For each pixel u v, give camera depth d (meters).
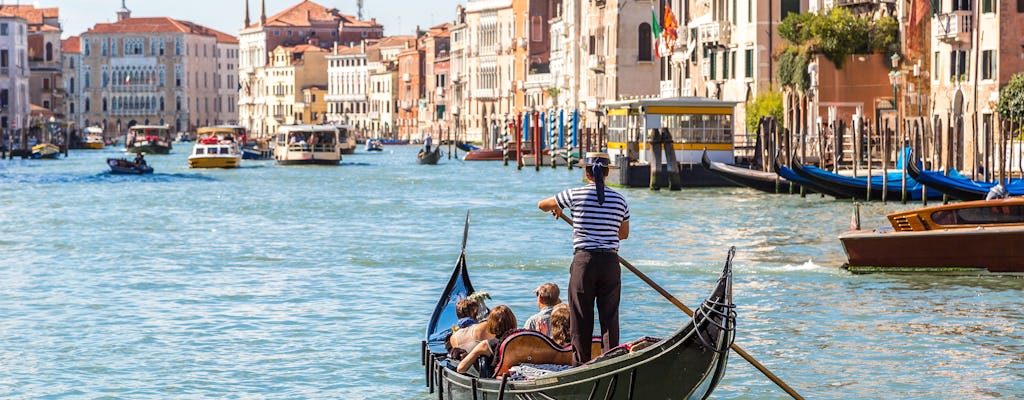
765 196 63.19
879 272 34.53
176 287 34.38
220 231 50.78
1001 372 23.67
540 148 103.75
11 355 25.67
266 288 34.03
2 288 34.28
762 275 35.03
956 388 22.61
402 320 29.11
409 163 127.06
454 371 19.58
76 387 23.25
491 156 128.75
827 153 69.38
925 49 72.44
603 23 121.00
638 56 116.94
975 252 33.47
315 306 31.08
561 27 154.50
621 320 28.86
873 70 74.38
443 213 58.97
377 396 22.53
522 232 48.88
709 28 90.38
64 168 115.94
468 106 198.62
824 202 58.62
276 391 22.91
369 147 178.12
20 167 118.44
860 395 22.23
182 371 24.36
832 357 24.89
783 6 85.38
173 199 71.25
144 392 22.91
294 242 45.81
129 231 50.94
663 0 115.38
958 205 33.66
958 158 56.56
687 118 71.06
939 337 26.61
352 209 62.31
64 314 30.19
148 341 27.00
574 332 17.94
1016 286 32.44
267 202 68.25
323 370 24.34
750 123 81.44
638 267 36.94
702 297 31.78
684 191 67.88
